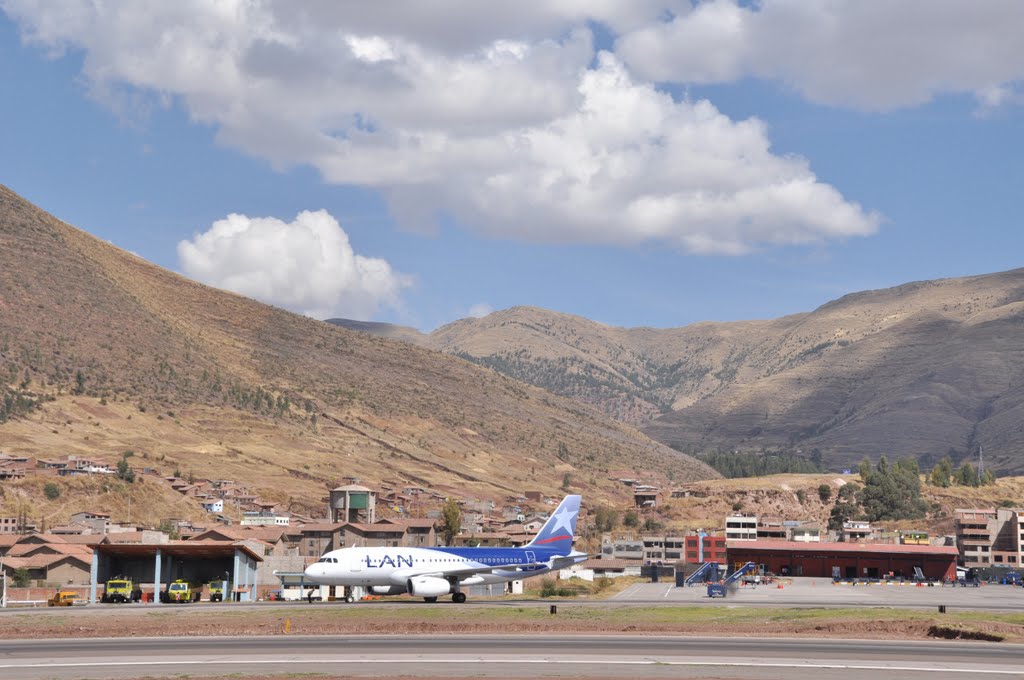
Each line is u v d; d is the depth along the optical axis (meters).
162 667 68.38
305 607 113.06
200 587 139.50
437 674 65.12
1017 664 71.50
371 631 89.81
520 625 92.38
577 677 64.12
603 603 125.44
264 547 191.00
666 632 90.06
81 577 167.12
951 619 99.62
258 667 68.19
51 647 78.56
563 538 130.62
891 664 70.75
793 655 75.00
